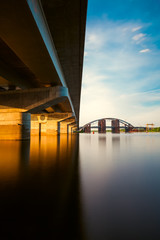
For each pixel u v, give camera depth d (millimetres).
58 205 3027
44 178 4840
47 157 8859
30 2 7691
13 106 21469
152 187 4090
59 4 10578
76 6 10789
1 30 9398
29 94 21109
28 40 10602
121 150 12664
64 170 5918
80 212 2754
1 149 12234
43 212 2768
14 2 7133
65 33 13617
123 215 2658
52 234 2158
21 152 10672
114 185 4250
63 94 20672
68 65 20266
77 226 2334
